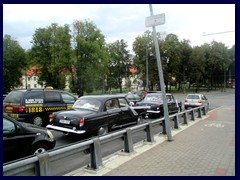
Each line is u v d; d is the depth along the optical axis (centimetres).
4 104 1040
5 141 492
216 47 7419
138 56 5300
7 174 334
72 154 448
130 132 638
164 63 5291
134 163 545
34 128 561
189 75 6669
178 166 525
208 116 1512
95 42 4234
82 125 738
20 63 5172
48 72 4472
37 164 378
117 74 6538
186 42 6456
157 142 758
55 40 4259
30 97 1024
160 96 1459
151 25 789
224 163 546
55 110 1112
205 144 733
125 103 947
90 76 4100
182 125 1127
